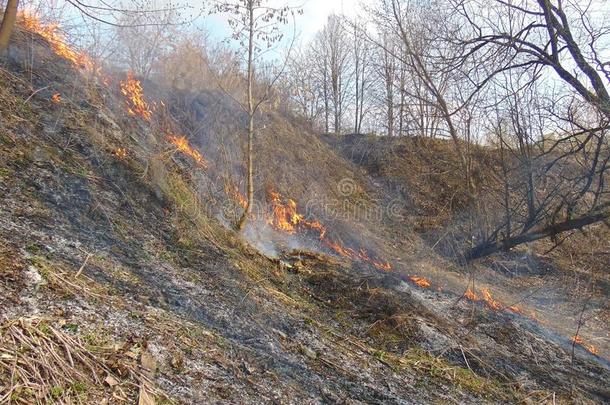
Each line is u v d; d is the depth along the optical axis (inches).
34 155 226.4
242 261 258.1
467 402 196.9
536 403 212.7
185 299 190.4
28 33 308.0
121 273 185.5
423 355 231.5
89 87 306.3
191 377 143.4
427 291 343.6
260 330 196.4
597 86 319.3
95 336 139.2
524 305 393.1
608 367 282.2
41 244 173.9
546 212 391.5
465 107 392.8
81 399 116.7
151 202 251.6
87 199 219.8
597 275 420.2
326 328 227.5
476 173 448.5
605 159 340.2
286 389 160.7
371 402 173.2
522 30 342.0
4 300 135.3
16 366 115.6
